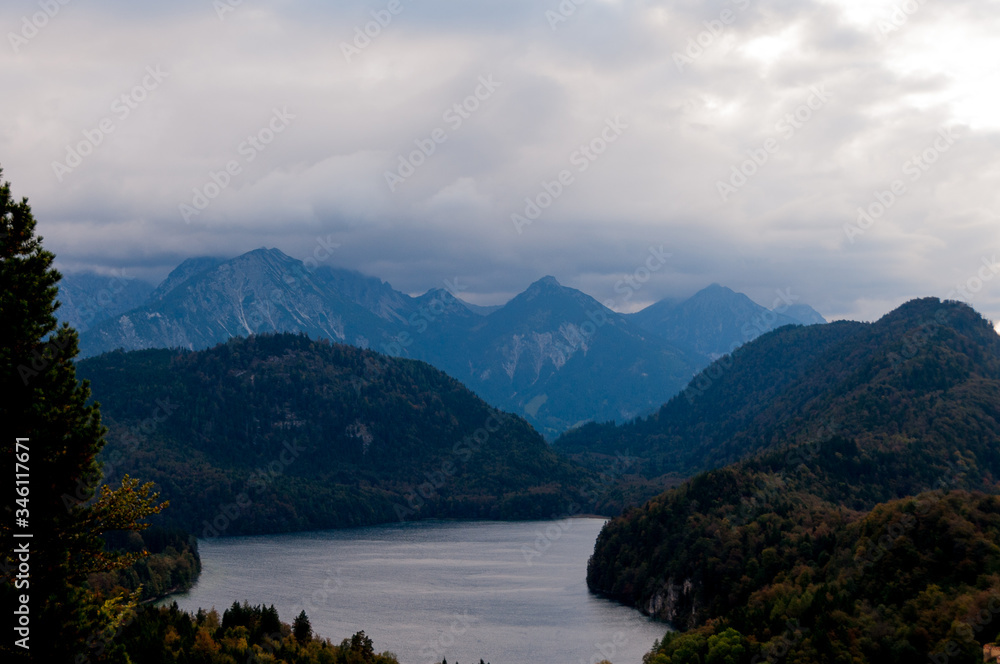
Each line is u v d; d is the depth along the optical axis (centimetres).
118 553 10338
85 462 9656
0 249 9544
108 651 9588
